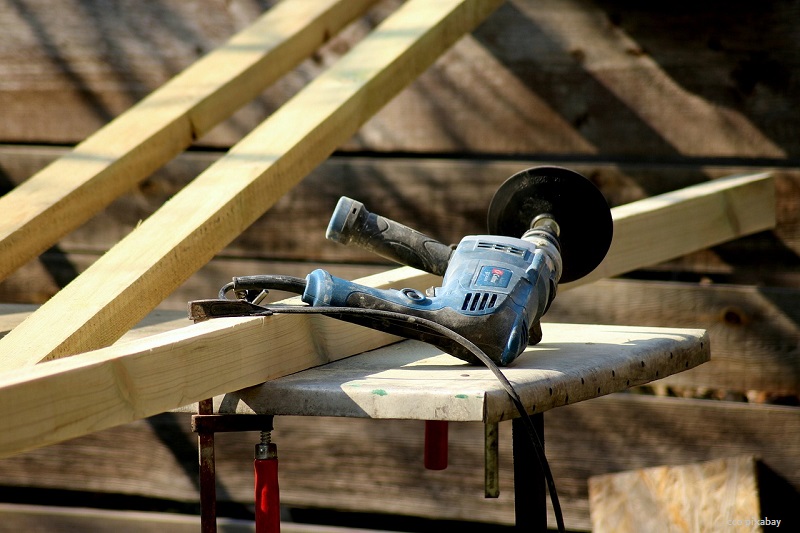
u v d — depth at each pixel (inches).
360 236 140.9
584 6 253.1
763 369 249.0
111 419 99.3
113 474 286.7
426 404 110.0
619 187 255.0
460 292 128.3
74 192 173.8
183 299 281.0
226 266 278.7
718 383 253.3
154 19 279.1
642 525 239.1
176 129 200.1
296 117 181.6
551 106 257.4
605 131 254.2
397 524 282.2
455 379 118.3
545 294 134.8
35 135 288.0
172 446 282.7
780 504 247.6
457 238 265.0
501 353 125.6
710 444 252.7
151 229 149.4
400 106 267.6
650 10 248.5
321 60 269.7
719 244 251.9
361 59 201.6
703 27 245.3
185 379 110.2
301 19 234.8
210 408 127.3
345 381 121.1
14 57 287.6
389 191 268.8
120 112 282.8
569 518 262.2
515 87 259.3
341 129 184.9
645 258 206.7
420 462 269.1
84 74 284.2
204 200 156.7
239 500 278.7
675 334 159.8
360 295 128.6
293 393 120.3
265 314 126.1
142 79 281.0
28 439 89.0
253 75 218.4
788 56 239.9
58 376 92.4
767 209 237.6
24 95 287.6
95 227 284.2
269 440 129.6
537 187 148.2
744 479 235.9
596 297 259.6
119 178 186.2
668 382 258.7
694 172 249.3
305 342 134.4
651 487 246.2
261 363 123.6
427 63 209.9
